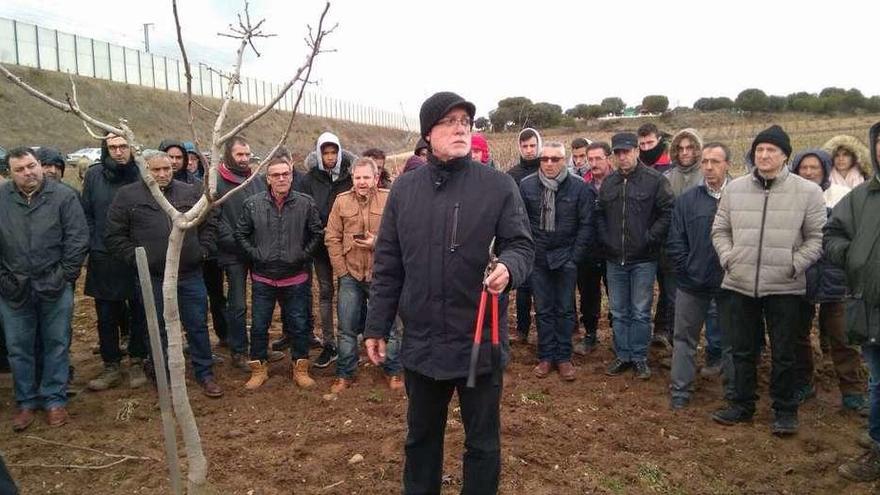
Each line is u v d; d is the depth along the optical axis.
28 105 33.31
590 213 5.45
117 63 43.81
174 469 2.99
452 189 2.85
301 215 5.40
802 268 4.16
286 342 6.42
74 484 3.85
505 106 27.92
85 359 6.18
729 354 4.71
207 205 2.55
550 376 5.59
